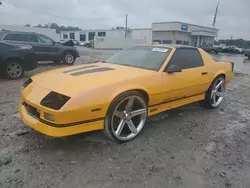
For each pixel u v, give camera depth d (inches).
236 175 96.0
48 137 119.2
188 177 92.7
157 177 91.6
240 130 144.3
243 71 482.3
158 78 128.3
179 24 1798.7
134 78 117.2
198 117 164.2
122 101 111.3
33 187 82.1
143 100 122.6
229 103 208.8
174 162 103.0
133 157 105.3
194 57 161.6
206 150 115.7
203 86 165.6
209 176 94.2
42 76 122.7
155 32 1929.1
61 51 430.0
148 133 132.0
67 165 96.2
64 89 100.4
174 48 149.7
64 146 111.3
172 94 139.6
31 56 286.0
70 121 96.0
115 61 155.1
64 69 132.9
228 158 109.2
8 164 94.8
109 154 106.5
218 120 160.2
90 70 126.0
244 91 267.1
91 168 95.0
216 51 1382.9
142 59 146.2
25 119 107.3
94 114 101.7
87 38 2444.6
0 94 203.2
